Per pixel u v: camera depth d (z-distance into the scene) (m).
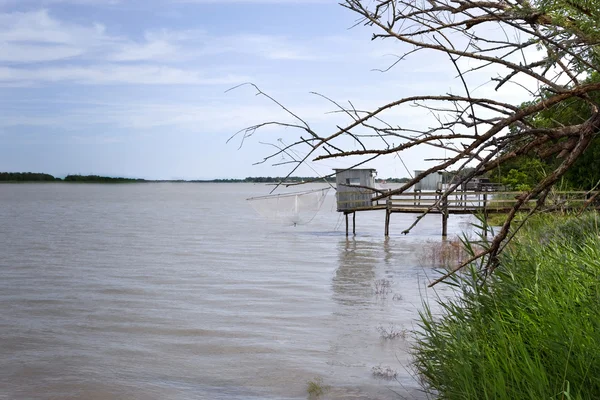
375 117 3.42
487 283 5.79
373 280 22.42
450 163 3.58
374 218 69.44
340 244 38.12
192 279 23.86
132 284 22.58
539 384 3.59
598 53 3.67
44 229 52.94
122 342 13.70
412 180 3.63
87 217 73.31
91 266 28.23
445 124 3.58
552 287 5.18
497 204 28.39
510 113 3.68
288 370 11.13
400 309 16.34
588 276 5.05
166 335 14.30
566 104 4.25
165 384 10.60
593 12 3.42
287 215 48.06
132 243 40.31
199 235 47.22
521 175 26.69
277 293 20.19
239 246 38.06
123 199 152.75
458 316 5.62
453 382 4.77
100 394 10.03
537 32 3.58
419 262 26.11
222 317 16.28
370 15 3.45
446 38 3.62
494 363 4.18
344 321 15.22
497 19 3.56
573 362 3.82
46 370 11.51
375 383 9.95
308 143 3.26
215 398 9.75
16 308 17.88
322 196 47.56
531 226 7.54
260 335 14.05
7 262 29.69
